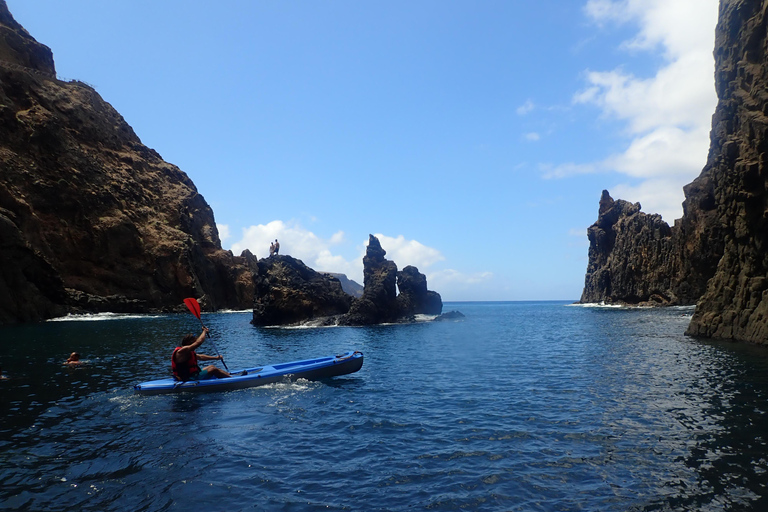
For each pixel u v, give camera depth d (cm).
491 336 3278
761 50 2373
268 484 706
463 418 1074
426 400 1261
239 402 1235
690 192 6912
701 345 2364
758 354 1983
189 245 7138
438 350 2448
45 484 698
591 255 10869
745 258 2453
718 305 2673
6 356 2014
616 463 780
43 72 6844
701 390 1327
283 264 4706
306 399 1272
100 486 694
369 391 1379
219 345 2719
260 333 3569
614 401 1214
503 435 942
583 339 2942
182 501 646
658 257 8088
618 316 5738
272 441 912
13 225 4062
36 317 4334
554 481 712
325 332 3688
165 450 855
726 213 2559
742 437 904
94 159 6362
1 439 905
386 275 4728
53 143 5622
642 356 2052
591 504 634
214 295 8075
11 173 5081
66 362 1825
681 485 690
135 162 7775
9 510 611
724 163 2519
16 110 5541
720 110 2680
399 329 3997
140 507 626
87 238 5681
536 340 2934
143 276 6197
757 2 2400
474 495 664
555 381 1509
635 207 9481
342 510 620
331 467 777
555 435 938
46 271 4544
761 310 2292
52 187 5412
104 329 3444
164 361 1898
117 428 992
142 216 6919
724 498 645
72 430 973
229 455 833
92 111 7150
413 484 706
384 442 906
